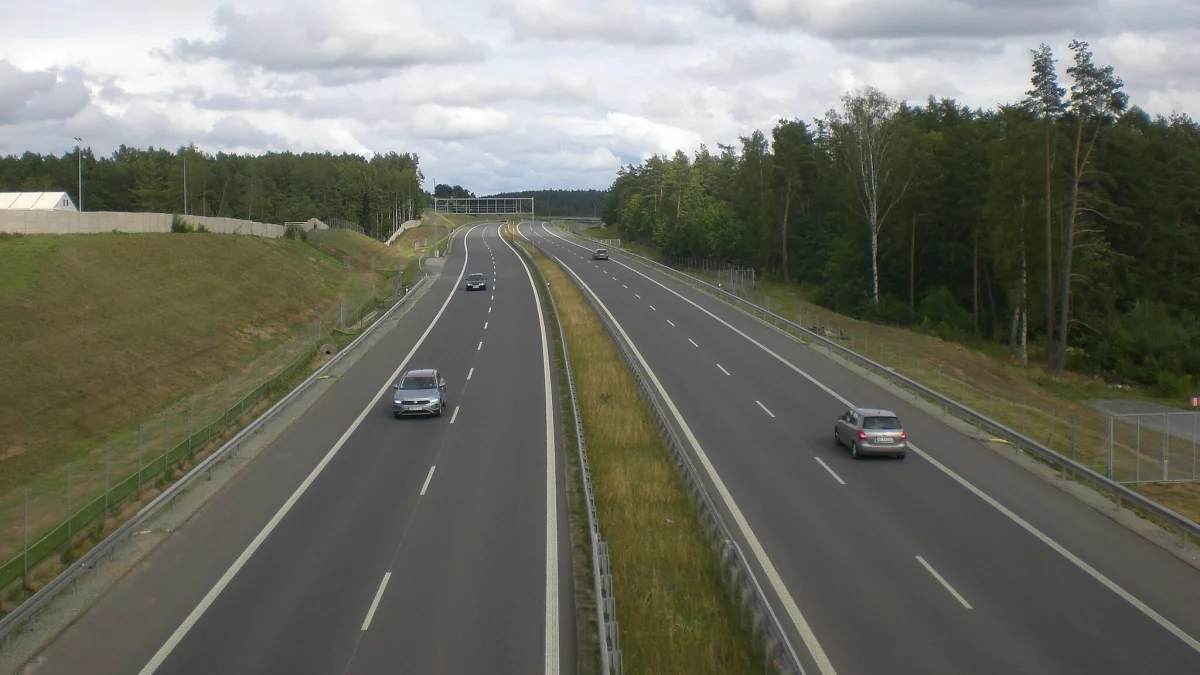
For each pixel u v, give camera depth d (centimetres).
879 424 2634
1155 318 5756
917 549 1889
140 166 13938
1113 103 5125
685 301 6469
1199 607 1586
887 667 1348
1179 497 2425
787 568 1781
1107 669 1334
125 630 1515
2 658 1420
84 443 3033
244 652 1410
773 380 3819
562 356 4375
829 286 7712
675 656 1430
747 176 9775
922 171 7094
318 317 5806
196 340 4491
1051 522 2080
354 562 1819
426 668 1349
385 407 3350
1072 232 5188
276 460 2652
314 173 16050
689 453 2700
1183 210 7000
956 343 5641
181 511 2177
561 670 1352
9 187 13425
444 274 8356
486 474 2483
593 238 15438
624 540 1966
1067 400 4494
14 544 2159
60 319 3969
